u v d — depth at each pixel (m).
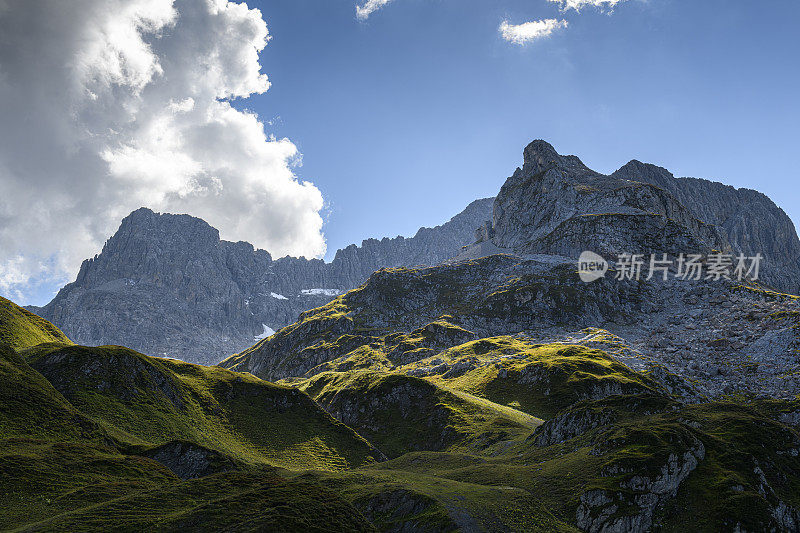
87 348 137.50
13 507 55.72
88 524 48.00
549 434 123.69
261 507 50.88
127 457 83.00
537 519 76.88
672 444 90.38
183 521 47.66
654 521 78.38
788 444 101.00
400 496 81.62
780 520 79.31
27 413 90.00
